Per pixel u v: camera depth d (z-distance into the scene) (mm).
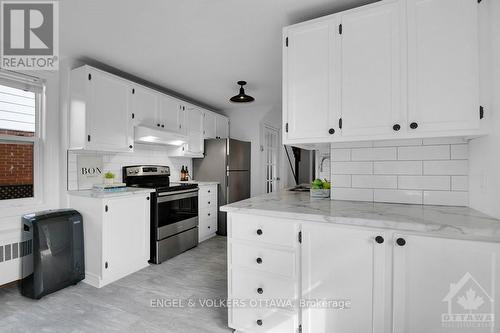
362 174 1809
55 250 2189
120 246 2498
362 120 1491
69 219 2314
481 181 1343
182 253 3271
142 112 3064
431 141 1616
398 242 1149
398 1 1408
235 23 1976
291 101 1703
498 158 1157
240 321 1550
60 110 2617
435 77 1319
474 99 1245
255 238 1485
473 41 1252
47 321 1804
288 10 1802
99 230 2342
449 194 1570
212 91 3814
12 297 2125
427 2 1344
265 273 1465
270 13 1838
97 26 2010
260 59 2660
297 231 1374
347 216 1266
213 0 1688
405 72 1385
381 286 1192
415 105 1361
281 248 1416
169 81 3354
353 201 1804
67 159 2607
